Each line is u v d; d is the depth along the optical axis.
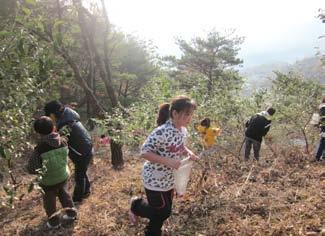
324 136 7.97
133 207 4.32
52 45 3.79
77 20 8.87
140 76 31.44
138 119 6.55
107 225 5.07
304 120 8.92
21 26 3.64
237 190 5.70
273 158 8.25
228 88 8.60
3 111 3.74
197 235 4.52
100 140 10.25
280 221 4.61
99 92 18.92
